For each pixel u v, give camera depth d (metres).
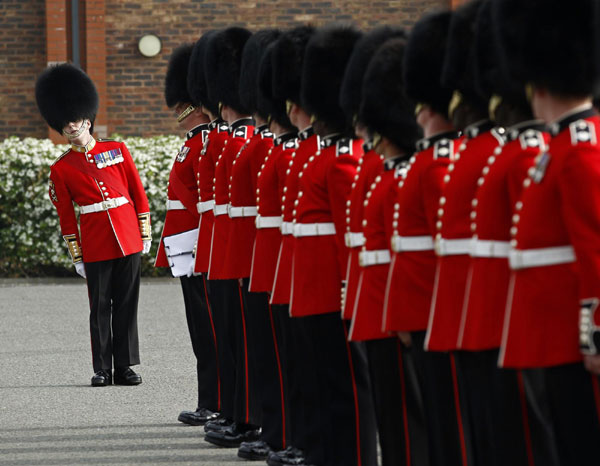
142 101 61.59
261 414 23.81
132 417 27.38
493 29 14.65
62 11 60.47
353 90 19.38
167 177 54.38
